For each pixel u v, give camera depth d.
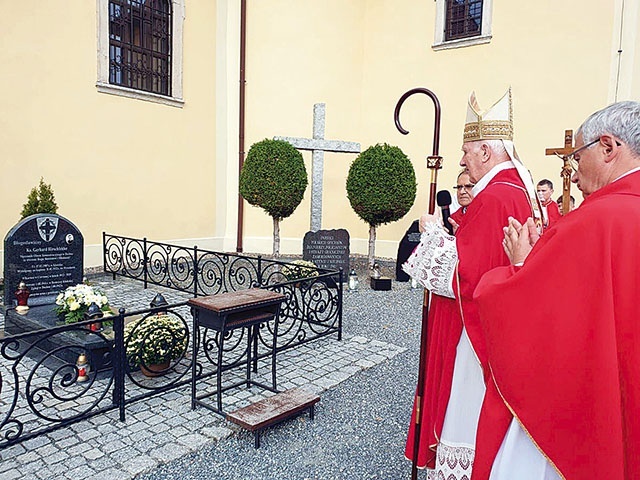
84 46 8.87
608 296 1.45
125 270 8.84
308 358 4.89
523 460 1.69
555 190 9.46
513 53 9.80
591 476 1.48
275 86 11.19
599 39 8.91
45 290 5.47
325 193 11.46
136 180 9.86
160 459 2.99
